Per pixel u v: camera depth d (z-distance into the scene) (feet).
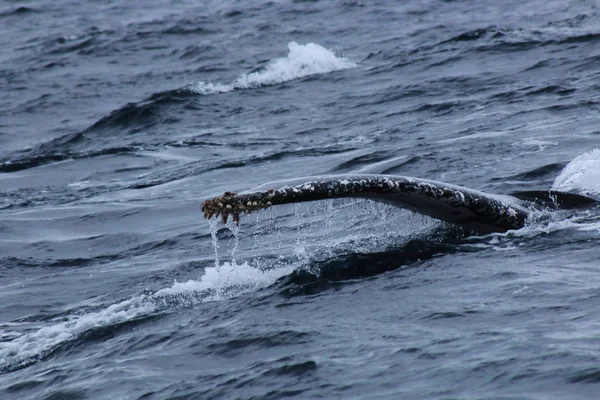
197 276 130.62
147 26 482.28
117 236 166.81
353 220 140.56
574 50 293.84
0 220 186.60
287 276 112.47
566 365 76.23
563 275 100.37
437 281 102.99
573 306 89.86
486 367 78.23
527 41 313.73
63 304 127.65
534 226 119.96
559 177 151.43
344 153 216.13
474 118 231.30
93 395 87.61
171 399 83.20
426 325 89.97
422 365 80.69
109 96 352.28
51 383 93.45
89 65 412.77
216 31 458.09
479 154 187.93
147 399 84.43
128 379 89.45
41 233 175.42
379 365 82.02
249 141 251.60
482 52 311.47
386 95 279.49
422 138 217.36
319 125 259.19
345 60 346.54
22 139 300.40
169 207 185.26
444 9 434.30
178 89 316.60
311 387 80.28
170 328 102.47
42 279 142.92
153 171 230.68
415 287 101.96
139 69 395.75
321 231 139.95
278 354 88.43
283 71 335.26
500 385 75.10
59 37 475.72
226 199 101.91
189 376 87.76
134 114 295.89
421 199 114.01
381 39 391.04
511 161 178.09
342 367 82.84
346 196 108.47
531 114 224.12
